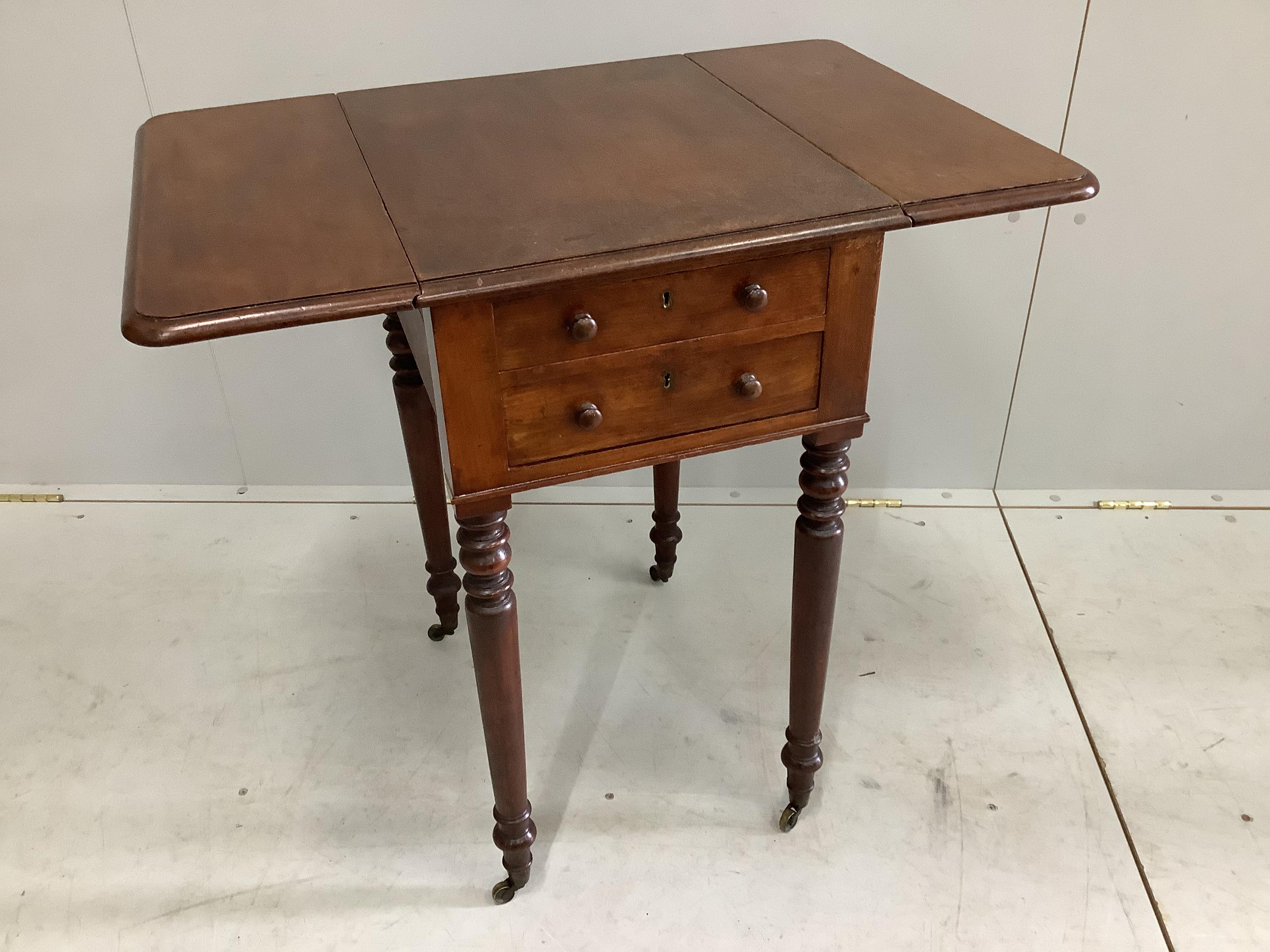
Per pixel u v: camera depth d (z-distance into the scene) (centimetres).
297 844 135
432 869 132
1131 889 127
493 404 96
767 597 173
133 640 166
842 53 137
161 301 84
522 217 96
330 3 154
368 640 166
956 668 158
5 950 123
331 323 179
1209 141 161
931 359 183
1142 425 188
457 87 130
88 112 161
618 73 133
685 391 103
